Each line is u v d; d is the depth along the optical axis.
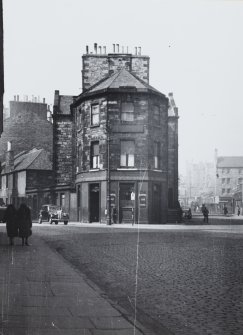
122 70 42.62
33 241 21.30
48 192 51.41
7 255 15.00
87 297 8.23
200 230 31.33
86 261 14.12
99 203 40.22
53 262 13.16
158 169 41.03
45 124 70.56
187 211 58.16
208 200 113.62
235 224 42.31
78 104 44.09
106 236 24.66
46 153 62.19
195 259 14.60
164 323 6.76
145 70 45.75
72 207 44.69
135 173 39.62
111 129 39.84
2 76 21.67
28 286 9.29
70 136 48.59
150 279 10.74
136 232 28.31
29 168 59.44
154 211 40.53
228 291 9.27
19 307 7.37
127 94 40.09
